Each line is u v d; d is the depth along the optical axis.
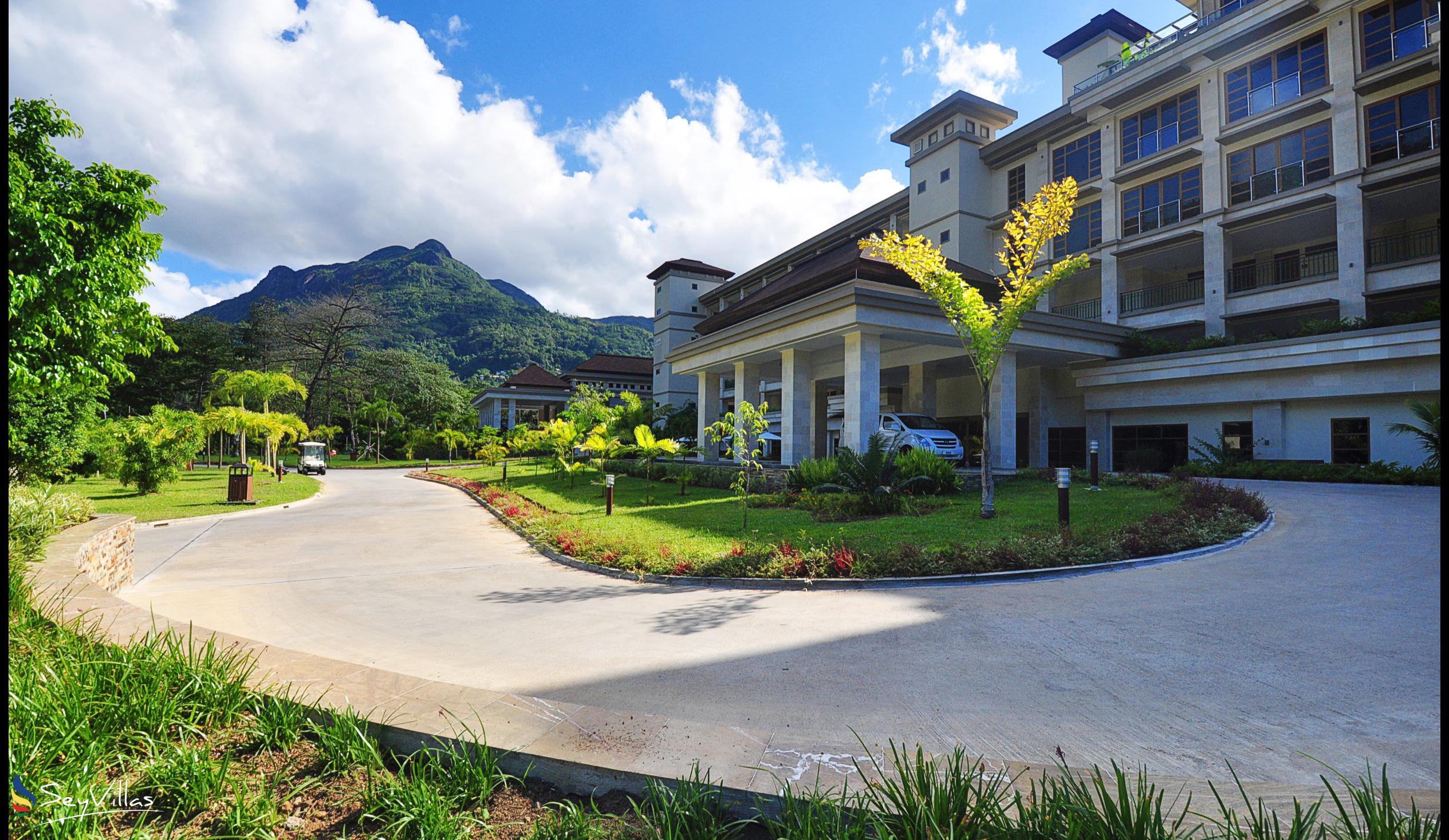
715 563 9.46
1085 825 2.41
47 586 5.68
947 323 20.72
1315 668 5.01
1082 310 31.20
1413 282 21.25
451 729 3.18
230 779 2.96
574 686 4.99
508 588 8.99
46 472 21.14
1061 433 28.67
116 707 3.29
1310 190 23.16
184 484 29.66
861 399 19.62
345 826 2.73
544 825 2.69
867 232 43.69
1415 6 21.61
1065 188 12.91
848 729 4.09
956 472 18.56
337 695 3.64
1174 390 24.23
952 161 35.66
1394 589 7.21
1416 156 20.95
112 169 12.94
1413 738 3.85
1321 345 20.33
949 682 4.91
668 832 2.52
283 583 9.49
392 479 42.91
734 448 19.09
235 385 37.97
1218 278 25.58
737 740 3.16
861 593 8.14
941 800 2.51
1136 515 12.66
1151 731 4.00
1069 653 5.54
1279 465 20.25
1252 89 25.39
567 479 30.06
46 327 12.04
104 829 2.66
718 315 29.27
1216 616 6.49
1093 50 34.41
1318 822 2.54
